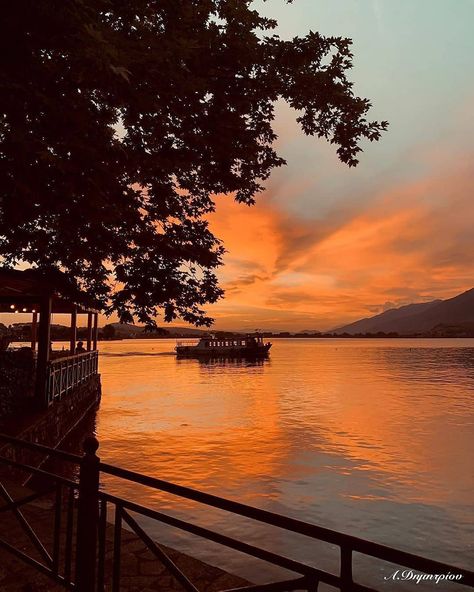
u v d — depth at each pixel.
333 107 6.24
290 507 11.05
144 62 3.89
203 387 40.38
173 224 8.09
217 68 5.59
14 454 10.64
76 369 20.62
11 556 4.88
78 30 3.42
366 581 7.95
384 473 13.77
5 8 3.41
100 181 4.35
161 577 4.58
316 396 33.84
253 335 106.44
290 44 5.81
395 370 65.19
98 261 7.70
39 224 7.20
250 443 17.55
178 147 6.16
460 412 26.31
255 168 7.56
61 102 3.89
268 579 7.53
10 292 14.45
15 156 3.81
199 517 10.16
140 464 14.38
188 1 5.05
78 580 3.30
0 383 13.07
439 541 9.36
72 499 3.59
